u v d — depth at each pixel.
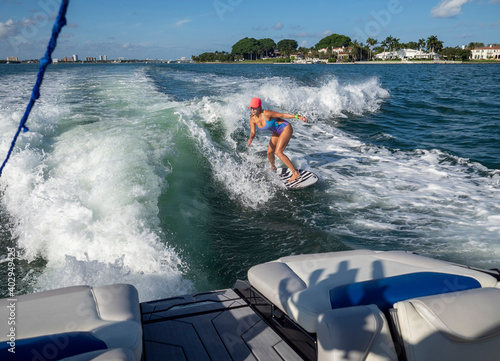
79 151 6.80
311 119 12.90
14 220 4.97
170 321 2.53
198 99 12.72
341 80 23.48
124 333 1.74
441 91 23.12
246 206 5.76
